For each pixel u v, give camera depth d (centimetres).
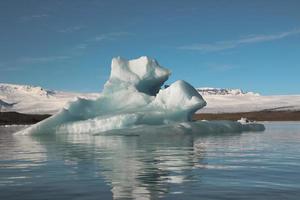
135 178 977
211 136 3017
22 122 9138
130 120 3416
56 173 1077
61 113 3716
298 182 902
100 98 3884
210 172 1067
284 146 2014
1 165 1273
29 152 1767
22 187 867
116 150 1819
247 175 1010
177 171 1092
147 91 4103
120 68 4009
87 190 829
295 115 11144
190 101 3531
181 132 3222
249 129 4028
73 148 1975
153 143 2280
